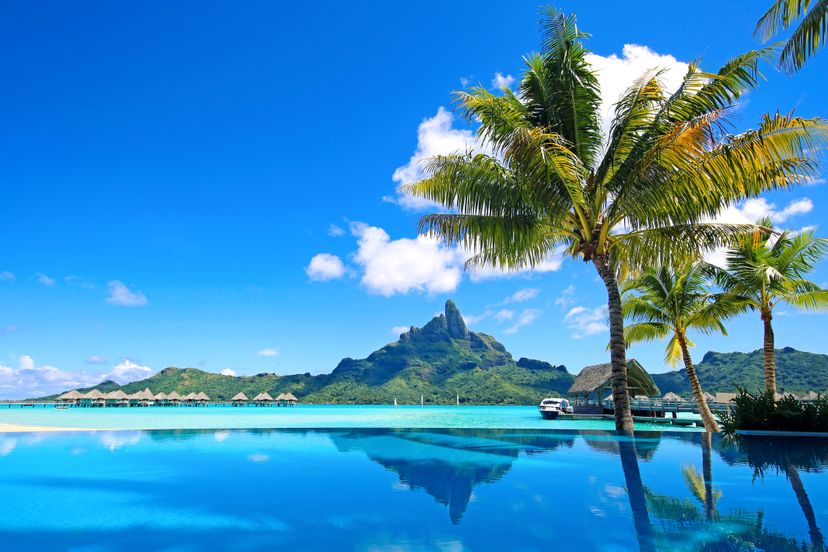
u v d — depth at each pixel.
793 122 9.18
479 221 11.72
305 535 3.43
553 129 11.92
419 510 4.07
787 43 8.31
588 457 6.83
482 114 11.12
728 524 3.56
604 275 11.62
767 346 17.27
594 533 3.40
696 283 19.81
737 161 9.71
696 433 9.85
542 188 10.40
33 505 4.25
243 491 4.77
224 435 9.77
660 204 10.38
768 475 5.41
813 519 3.70
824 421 9.14
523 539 3.30
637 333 22.16
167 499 4.45
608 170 11.46
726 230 11.46
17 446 8.05
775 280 16.50
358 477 5.42
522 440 8.80
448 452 7.38
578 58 11.80
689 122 9.16
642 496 4.49
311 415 53.47
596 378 35.44
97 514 3.98
